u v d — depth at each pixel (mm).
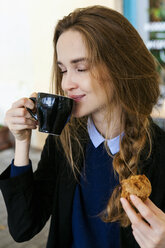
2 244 2006
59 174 942
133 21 3309
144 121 873
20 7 3893
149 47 3254
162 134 912
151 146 853
